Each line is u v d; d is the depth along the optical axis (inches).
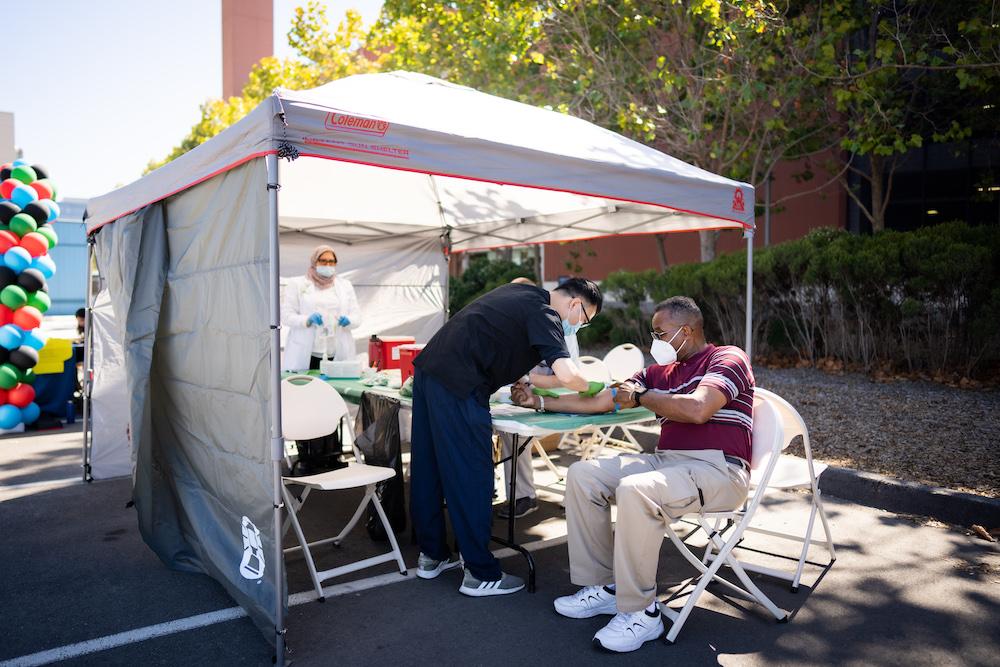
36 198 300.8
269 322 118.6
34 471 244.8
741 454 134.6
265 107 116.3
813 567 157.1
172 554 162.1
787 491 212.7
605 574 137.0
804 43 365.7
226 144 130.8
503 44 387.9
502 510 195.8
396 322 319.6
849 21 358.9
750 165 421.7
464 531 143.3
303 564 162.1
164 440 173.0
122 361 235.8
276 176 117.3
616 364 246.8
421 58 478.3
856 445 229.8
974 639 124.9
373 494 159.6
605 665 117.7
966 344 298.2
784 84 372.5
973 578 149.9
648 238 631.8
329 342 255.6
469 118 166.2
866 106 370.6
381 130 127.9
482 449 142.1
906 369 322.3
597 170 163.0
